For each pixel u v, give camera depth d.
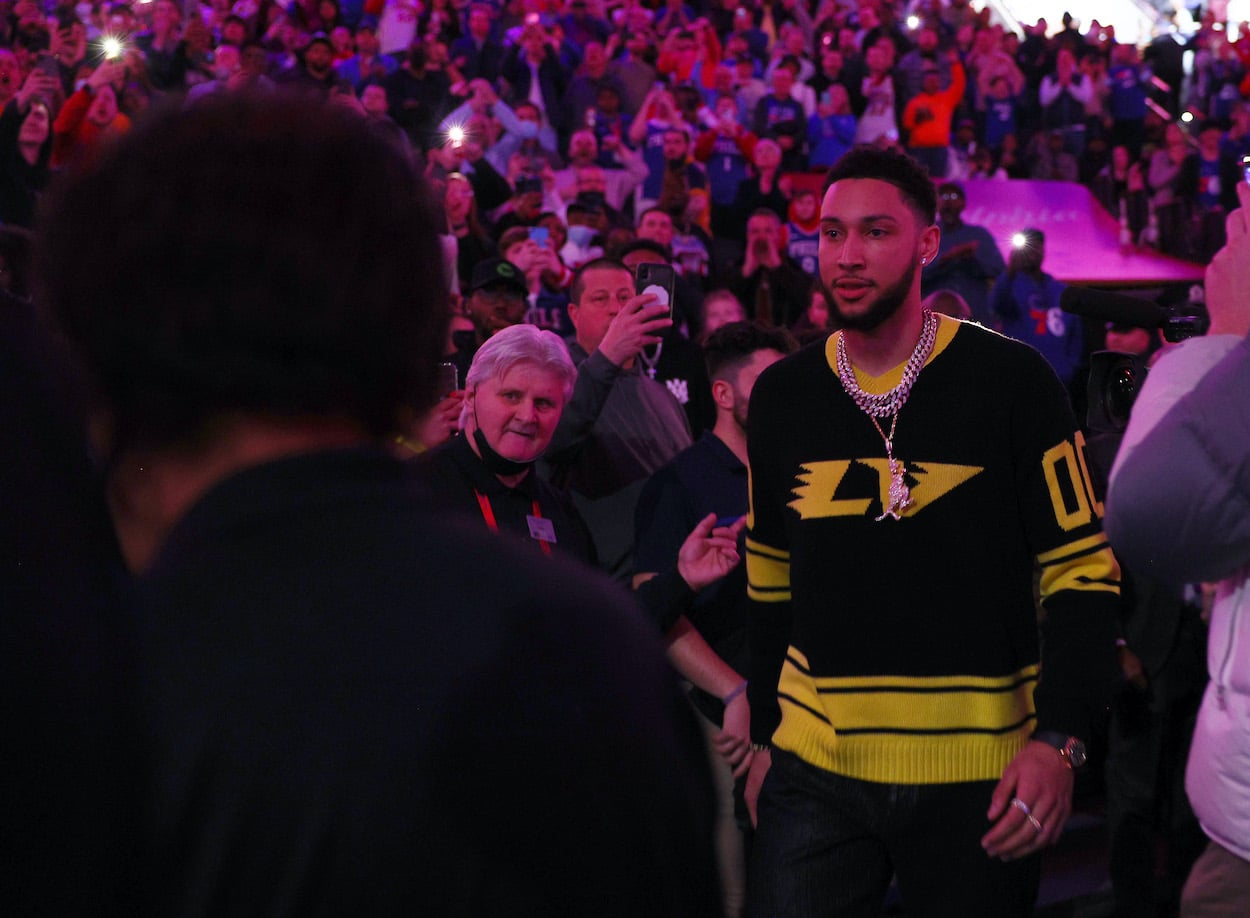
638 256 4.29
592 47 9.66
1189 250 9.70
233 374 0.64
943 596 1.94
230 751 0.61
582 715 0.63
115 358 0.64
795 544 2.06
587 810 0.62
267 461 0.66
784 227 7.61
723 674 2.50
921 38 10.96
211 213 0.63
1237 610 1.52
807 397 2.05
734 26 12.32
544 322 5.44
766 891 2.07
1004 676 1.96
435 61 8.66
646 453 3.19
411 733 0.60
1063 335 6.31
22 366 0.79
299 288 0.63
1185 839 3.11
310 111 0.68
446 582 0.65
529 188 7.69
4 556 0.70
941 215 6.71
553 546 2.32
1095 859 3.66
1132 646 3.08
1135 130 11.49
